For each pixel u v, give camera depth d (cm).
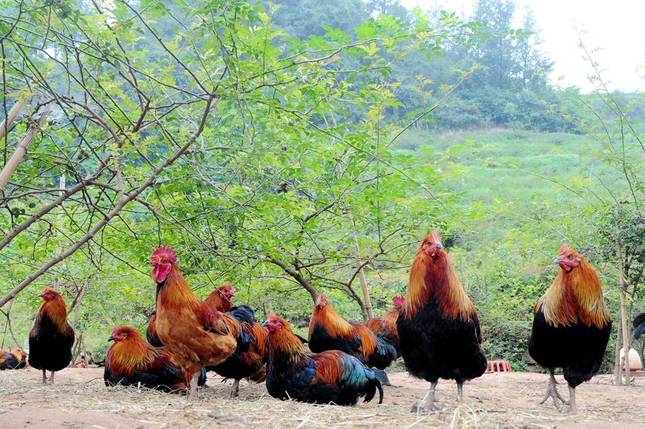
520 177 1160
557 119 1791
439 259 371
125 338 436
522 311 820
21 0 382
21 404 366
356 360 406
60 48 451
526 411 388
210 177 448
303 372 399
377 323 497
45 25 393
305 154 464
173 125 496
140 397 401
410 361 378
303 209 479
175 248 470
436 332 370
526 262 707
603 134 579
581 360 384
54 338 471
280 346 401
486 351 844
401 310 378
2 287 579
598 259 551
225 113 443
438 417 352
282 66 406
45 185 462
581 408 425
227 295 465
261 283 562
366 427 335
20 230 409
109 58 414
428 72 1190
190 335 392
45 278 591
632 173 537
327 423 339
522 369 825
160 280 393
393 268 555
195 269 477
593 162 692
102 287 624
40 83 408
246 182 476
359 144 443
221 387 482
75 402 370
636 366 615
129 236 484
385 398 446
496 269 766
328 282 568
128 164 460
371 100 468
